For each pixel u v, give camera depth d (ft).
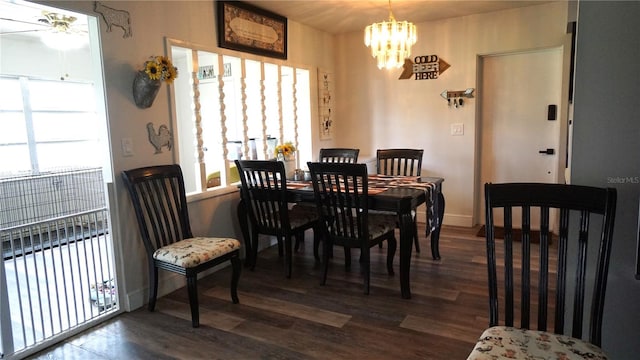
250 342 7.91
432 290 10.06
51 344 7.97
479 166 16.03
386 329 8.27
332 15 14.23
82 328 8.50
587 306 5.97
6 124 16.65
